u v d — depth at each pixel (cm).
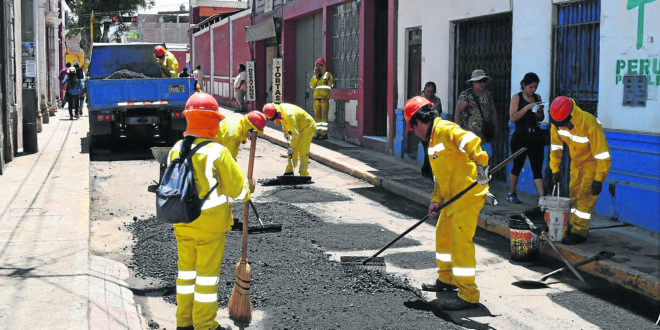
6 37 1239
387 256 711
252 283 607
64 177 1116
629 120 795
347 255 712
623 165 808
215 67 3519
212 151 451
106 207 953
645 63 767
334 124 1823
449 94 1207
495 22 1086
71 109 2270
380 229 830
